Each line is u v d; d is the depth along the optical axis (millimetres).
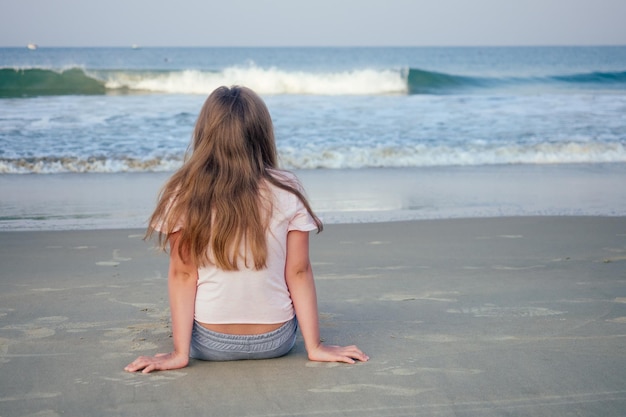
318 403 2297
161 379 2518
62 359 2748
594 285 4027
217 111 2631
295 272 2707
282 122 13969
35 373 2588
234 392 2393
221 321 2639
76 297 3742
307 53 85750
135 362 2631
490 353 2809
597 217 6633
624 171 10117
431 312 3459
